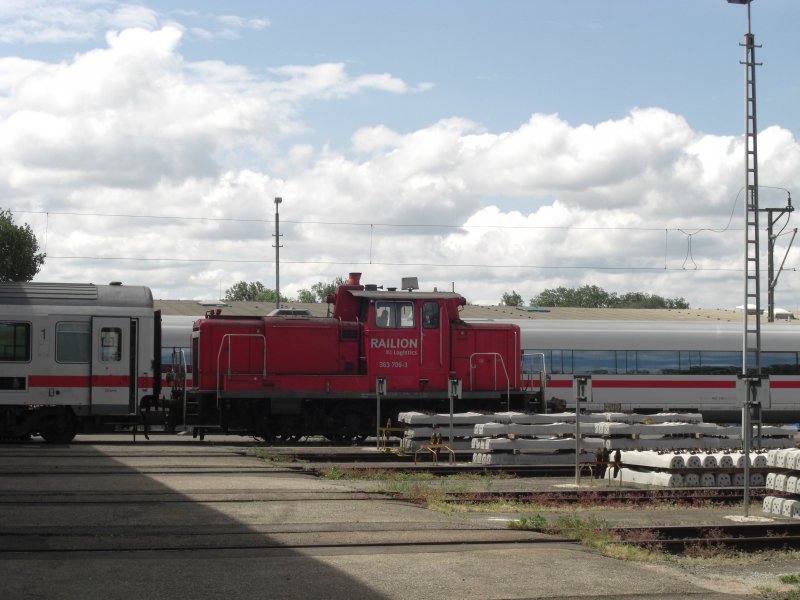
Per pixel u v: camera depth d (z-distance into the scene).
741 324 38.44
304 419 28.91
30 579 9.59
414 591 9.59
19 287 26.12
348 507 15.08
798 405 37.97
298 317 29.27
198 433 31.20
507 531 13.22
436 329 29.12
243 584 9.64
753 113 26.27
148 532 12.37
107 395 26.12
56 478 18.05
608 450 22.08
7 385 25.48
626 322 37.75
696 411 37.34
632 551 12.33
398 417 27.23
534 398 29.92
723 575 11.63
